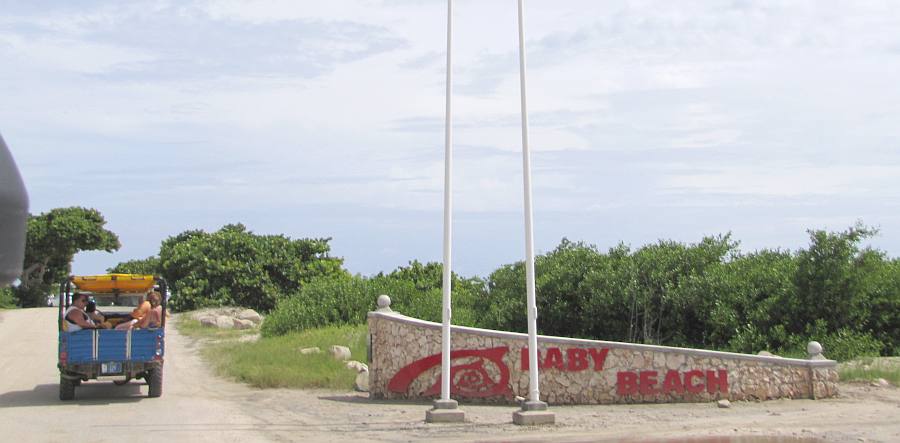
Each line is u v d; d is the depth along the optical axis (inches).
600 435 454.6
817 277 803.4
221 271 1654.8
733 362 599.2
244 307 1643.7
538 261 990.4
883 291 811.4
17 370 852.6
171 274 1720.0
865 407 548.1
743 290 832.3
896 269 847.7
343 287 1208.2
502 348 617.6
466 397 619.5
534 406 510.9
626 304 869.2
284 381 727.1
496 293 1007.0
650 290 864.9
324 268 1734.7
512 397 611.2
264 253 1711.4
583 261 952.9
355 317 1136.8
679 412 546.3
